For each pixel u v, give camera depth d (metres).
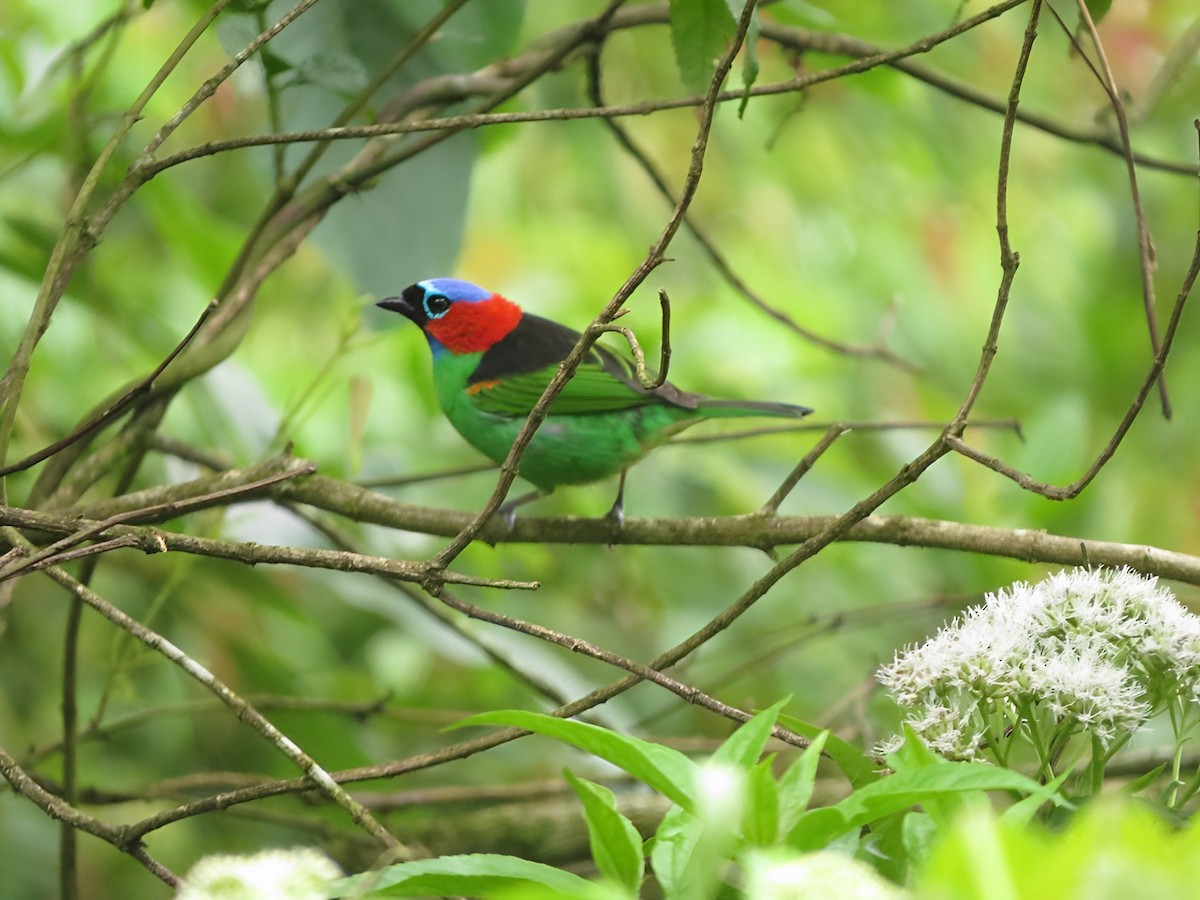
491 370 10.21
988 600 5.27
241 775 9.39
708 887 3.57
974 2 13.47
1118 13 12.98
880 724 9.92
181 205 10.76
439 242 9.50
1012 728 5.06
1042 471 10.03
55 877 10.88
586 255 14.52
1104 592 5.14
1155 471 13.89
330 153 9.56
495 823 9.24
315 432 11.73
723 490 12.28
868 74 11.04
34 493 8.02
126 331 10.75
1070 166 15.93
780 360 13.51
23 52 10.59
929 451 5.51
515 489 12.22
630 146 9.66
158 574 11.11
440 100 9.14
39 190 11.41
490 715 3.77
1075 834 2.88
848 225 15.80
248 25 7.91
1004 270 5.54
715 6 7.05
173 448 8.60
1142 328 14.93
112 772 11.40
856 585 12.74
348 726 11.55
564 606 12.31
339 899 3.75
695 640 5.67
